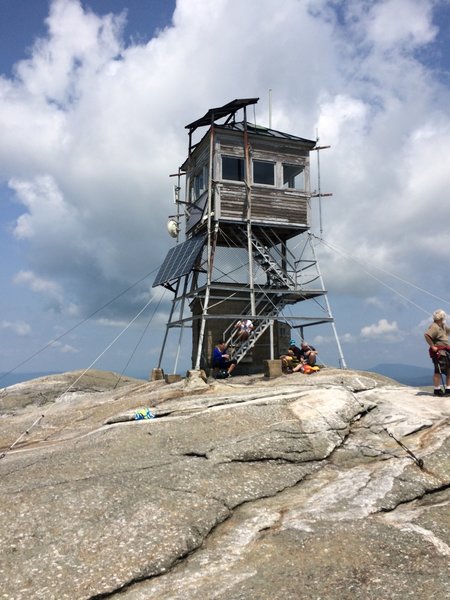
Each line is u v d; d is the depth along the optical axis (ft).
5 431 53.88
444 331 46.44
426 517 26.21
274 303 76.33
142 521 24.70
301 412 39.88
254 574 21.07
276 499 29.27
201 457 32.94
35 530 23.82
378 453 35.35
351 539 23.57
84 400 67.67
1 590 19.94
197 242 73.72
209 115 73.56
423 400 44.83
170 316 79.00
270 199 74.13
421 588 19.69
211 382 60.54
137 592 20.33
